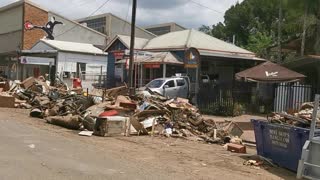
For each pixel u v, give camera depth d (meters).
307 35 31.64
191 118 18.28
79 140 14.39
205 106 29.36
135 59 37.50
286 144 11.08
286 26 35.81
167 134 16.69
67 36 65.31
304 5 19.61
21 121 19.33
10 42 66.00
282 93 28.77
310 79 27.36
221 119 24.97
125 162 10.84
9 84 31.47
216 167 11.01
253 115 28.16
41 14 63.19
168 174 9.67
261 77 24.38
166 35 43.88
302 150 10.13
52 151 11.80
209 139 16.22
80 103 21.28
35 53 52.12
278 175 10.49
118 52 42.28
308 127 11.56
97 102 21.44
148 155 12.23
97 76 46.84
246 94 31.64
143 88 30.22
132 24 26.88
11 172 8.90
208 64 40.31
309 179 9.94
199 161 11.73
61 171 9.26
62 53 48.62
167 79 31.45
